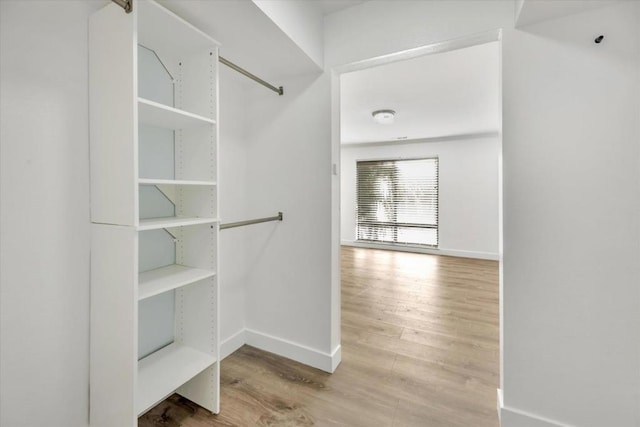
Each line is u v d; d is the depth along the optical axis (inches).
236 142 79.3
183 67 58.5
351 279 151.3
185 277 52.7
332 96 71.0
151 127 56.8
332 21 69.0
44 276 42.7
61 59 43.6
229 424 55.1
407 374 70.5
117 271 43.5
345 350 81.6
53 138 43.1
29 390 41.7
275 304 79.4
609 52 45.8
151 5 42.1
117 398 43.9
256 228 81.7
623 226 46.1
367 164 234.8
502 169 52.7
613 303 46.9
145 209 56.2
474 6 54.4
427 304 116.4
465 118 150.7
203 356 57.6
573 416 49.6
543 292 50.8
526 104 50.8
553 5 45.6
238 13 49.6
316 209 72.9
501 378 55.6
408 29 60.5
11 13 38.8
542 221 50.5
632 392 46.3
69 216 45.1
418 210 218.8
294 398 62.1
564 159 48.8
